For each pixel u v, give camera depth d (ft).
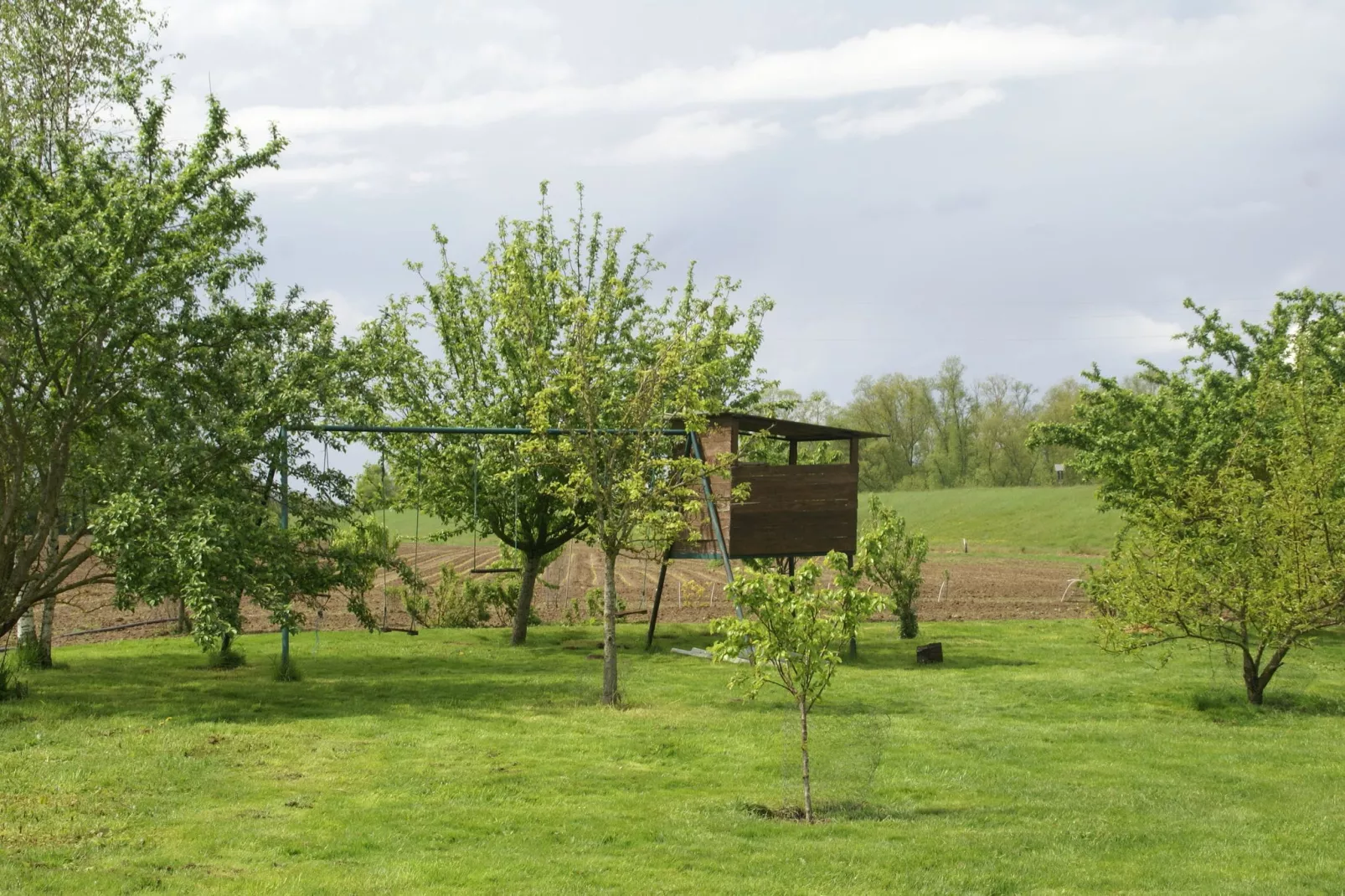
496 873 25.82
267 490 57.57
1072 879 26.23
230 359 56.44
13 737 40.60
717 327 82.58
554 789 34.94
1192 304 96.73
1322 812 33.32
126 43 71.05
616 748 41.42
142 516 47.03
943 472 357.20
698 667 65.87
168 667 63.00
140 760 37.19
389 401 79.51
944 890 25.16
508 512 79.41
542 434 55.67
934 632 85.46
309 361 57.41
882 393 359.66
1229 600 53.16
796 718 47.80
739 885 25.14
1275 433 80.33
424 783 35.22
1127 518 90.02
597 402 55.67
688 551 72.28
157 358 54.03
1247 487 53.98
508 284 60.18
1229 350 95.66
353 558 58.13
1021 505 273.95
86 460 52.90
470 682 58.44
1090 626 90.33
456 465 78.54
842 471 73.87
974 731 46.24
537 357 55.31
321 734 43.06
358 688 55.88
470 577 102.73
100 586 108.37
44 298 49.14
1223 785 37.14
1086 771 39.04
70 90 68.23
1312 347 91.61
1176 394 94.38
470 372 80.89
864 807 33.55
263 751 39.50
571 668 65.05
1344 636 85.25
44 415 50.96
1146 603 55.26
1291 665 67.05
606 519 53.36
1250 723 49.47
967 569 169.37
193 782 34.47
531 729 45.11
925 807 33.76
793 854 27.89
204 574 46.80
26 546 54.49
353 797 33.19
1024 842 29.58
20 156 54.95
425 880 25.16
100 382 53.31
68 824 29.22
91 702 49.80
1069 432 95.40
